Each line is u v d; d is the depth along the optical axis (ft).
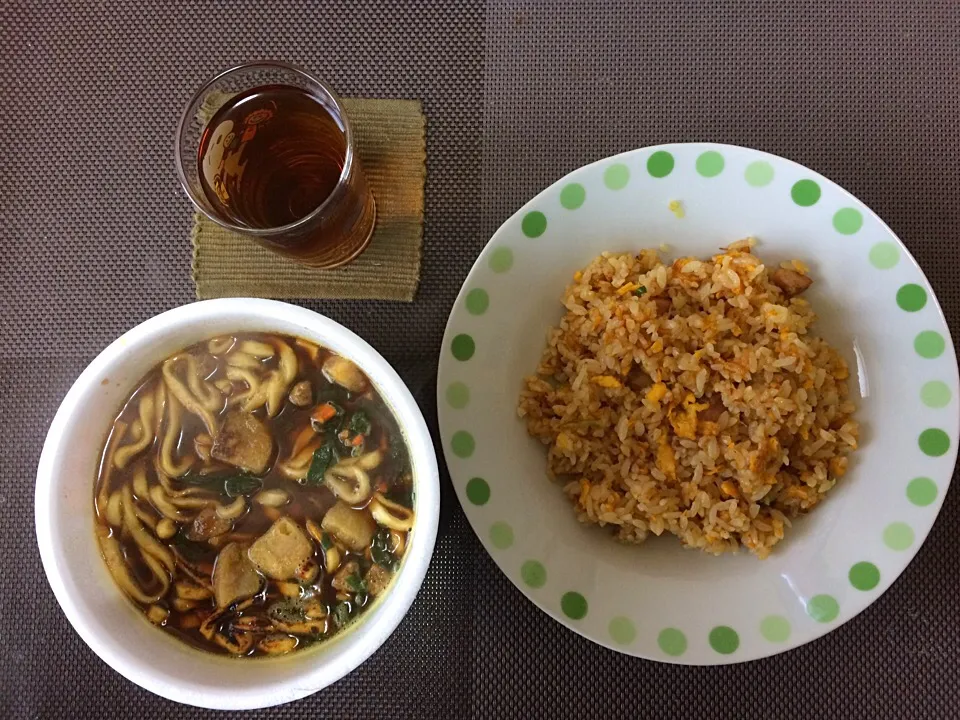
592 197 1.13
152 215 1.28
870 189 1.26
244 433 0.99
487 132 1.28
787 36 1.30
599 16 1.30
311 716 1.16
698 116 1.28
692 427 1.12
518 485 1.12
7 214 1.28
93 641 0.90
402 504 0.99
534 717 1.15
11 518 1.21
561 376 1.19
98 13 1.31
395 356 1.22
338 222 1.11
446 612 1.17
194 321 0.94
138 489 0.99
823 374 1.13
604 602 1.08
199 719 1.16
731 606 1.08
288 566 0.98
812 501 1.12
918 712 1.14
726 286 1.14
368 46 1.30
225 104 1.12
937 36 1.29
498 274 1.12
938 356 1.08
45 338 1.25
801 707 1.15
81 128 1.30
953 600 1.16
